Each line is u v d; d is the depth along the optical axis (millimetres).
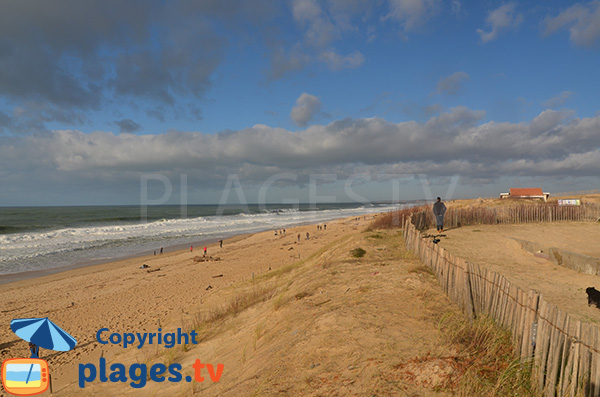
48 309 13945
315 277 9281
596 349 2938
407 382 3514
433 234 15461
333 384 3705
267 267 20000
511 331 4273
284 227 51531
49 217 82625
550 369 3355
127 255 28672
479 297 5191
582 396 2986
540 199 38344
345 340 4723
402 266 8773
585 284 7488
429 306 5777
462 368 3670
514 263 9688
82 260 26406
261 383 4152
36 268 23469
